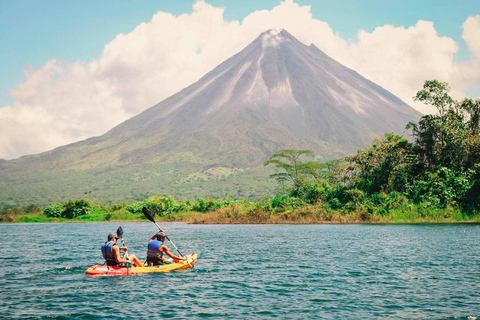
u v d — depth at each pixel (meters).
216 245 25.61
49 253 22.39
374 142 63.81
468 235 30.44
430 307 10.48
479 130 56.66
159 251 16.34
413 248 22.83
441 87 55.75
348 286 13.03
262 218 56.09
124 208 80.69
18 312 10.22
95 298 11.61
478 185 48.81
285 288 12.79
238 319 9.58
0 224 66.69
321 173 85.25
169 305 10.82
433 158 56.38
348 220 51.38
